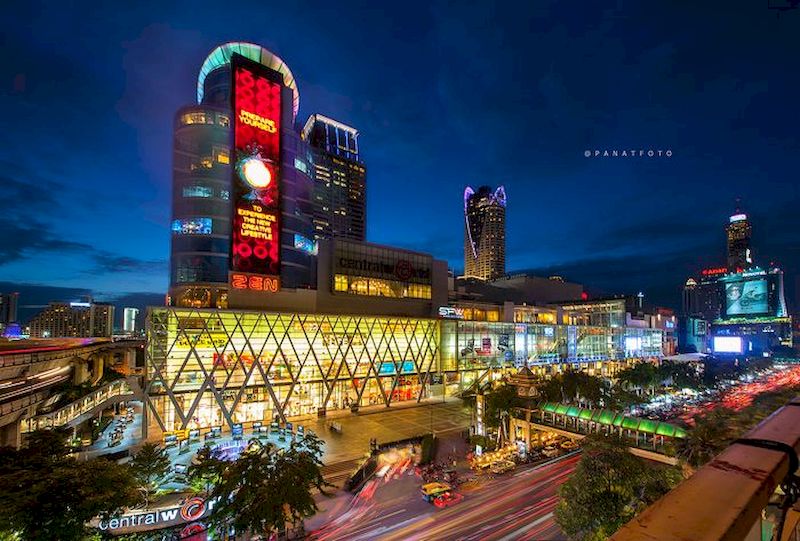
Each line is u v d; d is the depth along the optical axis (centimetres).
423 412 9506
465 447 7056
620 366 15788
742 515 276
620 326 16512
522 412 6688
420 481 5653
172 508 4175
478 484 5500
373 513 4759
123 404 9419
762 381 14075
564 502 3850
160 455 5000
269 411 8562
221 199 10188
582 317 17400
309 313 9194
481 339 12056
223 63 13062
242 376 8325
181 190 10175
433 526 4431
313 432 7812
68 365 8488
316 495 5228
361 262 10381
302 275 12112
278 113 9388
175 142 10312
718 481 336
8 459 3812
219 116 10438
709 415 6762
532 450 6519
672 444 4947
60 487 3259
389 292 10819
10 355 5644
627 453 4066
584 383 8494
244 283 8644
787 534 461
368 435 7675
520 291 17700
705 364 13200
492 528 4347
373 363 10138
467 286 15738
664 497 320
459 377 11475
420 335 11050
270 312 8681
